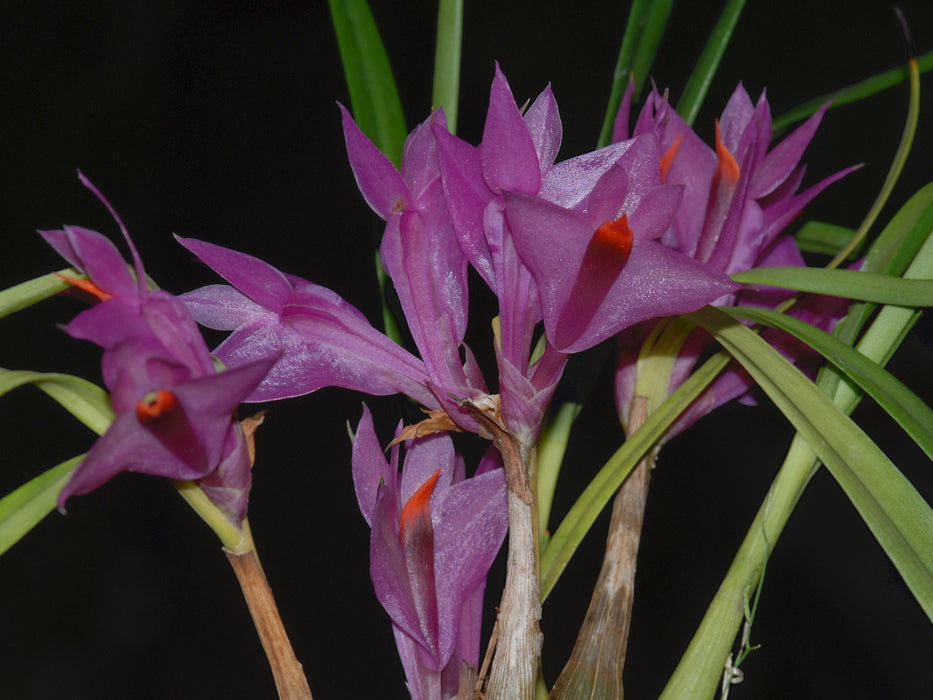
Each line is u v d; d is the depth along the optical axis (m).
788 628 0.74
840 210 0.87
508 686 0.27
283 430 0.88
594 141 0.98
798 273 0.29
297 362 0.28
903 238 0.30
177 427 0.26
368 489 0.28
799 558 0.77
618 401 0.31
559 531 0.29
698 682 0.29
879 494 0.27
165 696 0.84
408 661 0.28
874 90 0.33
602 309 0.27
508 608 0.27
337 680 0.80
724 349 0.30
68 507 0.88
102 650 0.85
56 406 0.94
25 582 0.87
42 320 0.92
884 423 0.80
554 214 0.26
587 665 0.29
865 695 0.71
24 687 0.83
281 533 0.86
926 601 0.27
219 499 0.27
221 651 0.85
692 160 0.31
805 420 0.28
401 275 0.28
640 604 0.76
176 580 0.87
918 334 0.31
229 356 0.28
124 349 0.25
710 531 0.79
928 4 0.99
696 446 0.81
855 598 0.74
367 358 0.28
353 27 0.33
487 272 0.28
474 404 0.27
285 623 0.82
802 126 0.30
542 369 0.27
